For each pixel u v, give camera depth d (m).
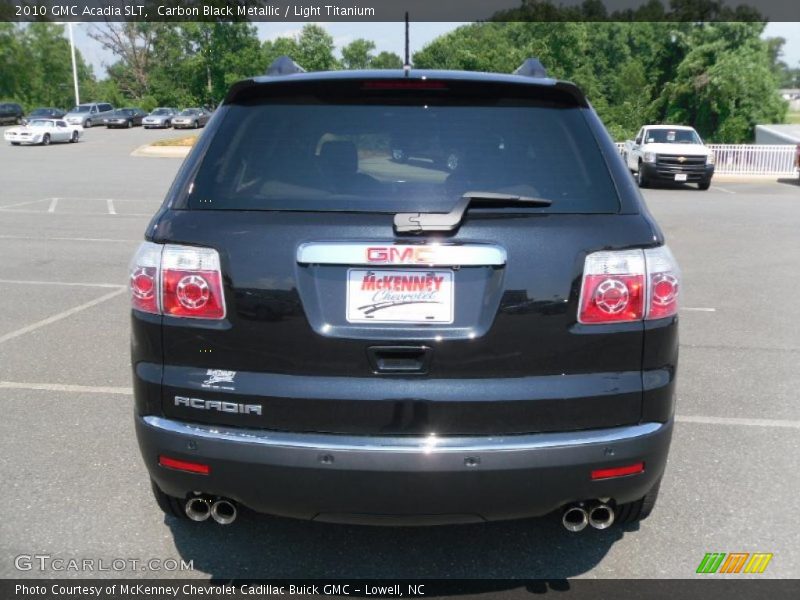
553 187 2.75
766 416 4.90
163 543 3.36
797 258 10.95
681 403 5.12
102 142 43.50
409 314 2.60
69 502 3.70
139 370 2.76
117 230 12.98
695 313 7.65
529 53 52.50
